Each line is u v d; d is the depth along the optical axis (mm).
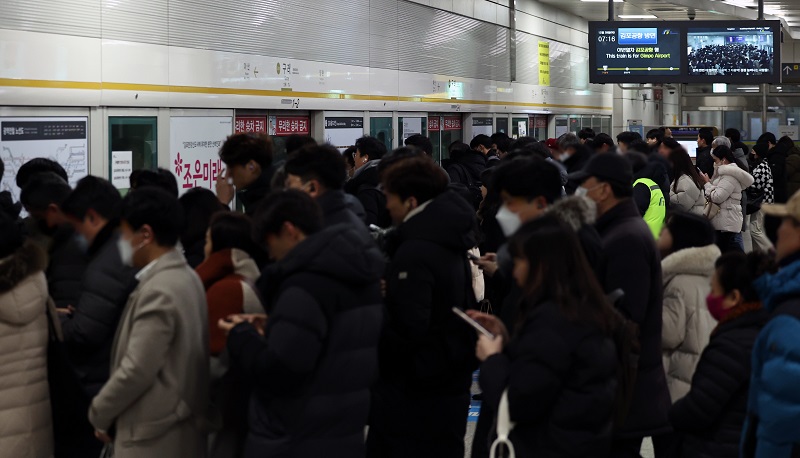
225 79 9391
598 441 3334
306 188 4207
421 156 4684
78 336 4309
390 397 4680
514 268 3459
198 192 5047
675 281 4648
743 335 3740
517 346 3350
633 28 18141
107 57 7699
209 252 4238
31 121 6984
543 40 20219
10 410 4168
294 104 10727
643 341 4219
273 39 10258
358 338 3672
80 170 7508
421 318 4469
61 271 4875
